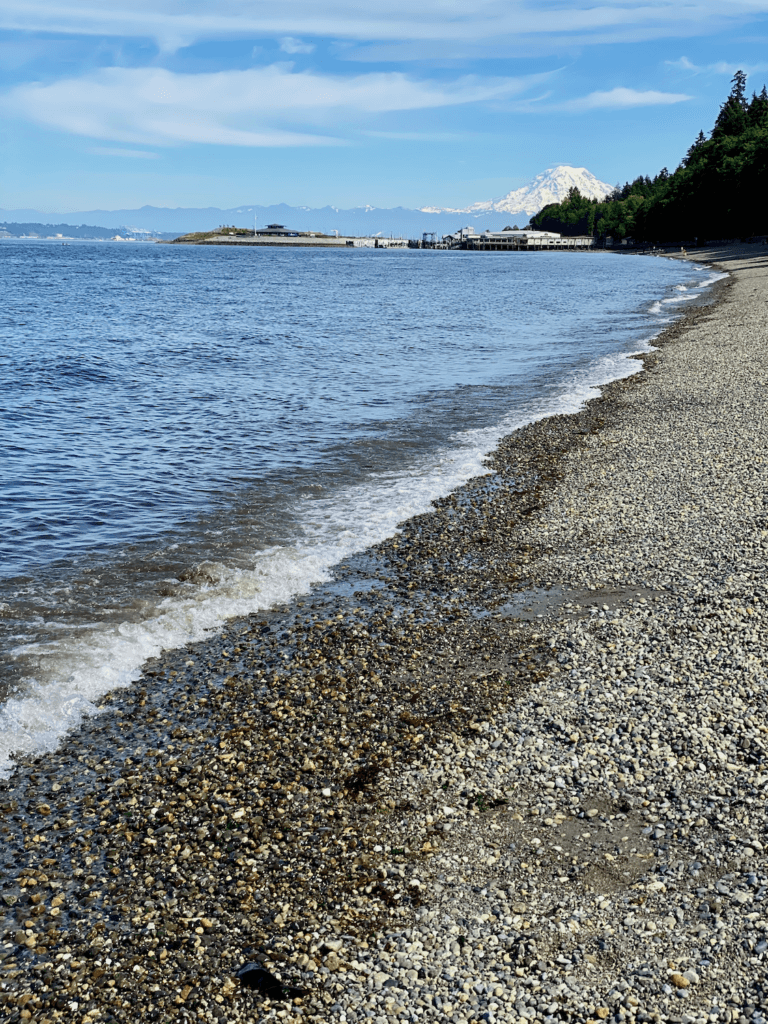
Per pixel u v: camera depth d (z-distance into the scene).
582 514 14.51
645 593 11.00
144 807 7.18
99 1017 5.14
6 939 5.77
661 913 5.64
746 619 9.73
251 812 7.07
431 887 6.12
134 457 18.89
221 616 11.02
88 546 13.43
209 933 5.78
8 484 16.52
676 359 30.73
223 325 47.72
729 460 16.66
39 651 9.88
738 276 73.19
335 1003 5.12
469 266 155.62
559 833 6.60
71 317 50.72
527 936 5.56
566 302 64.88
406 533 14.20
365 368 32.25
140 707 8.80
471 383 28.91
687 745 7.47
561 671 9.20
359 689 9.08
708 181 145.38
